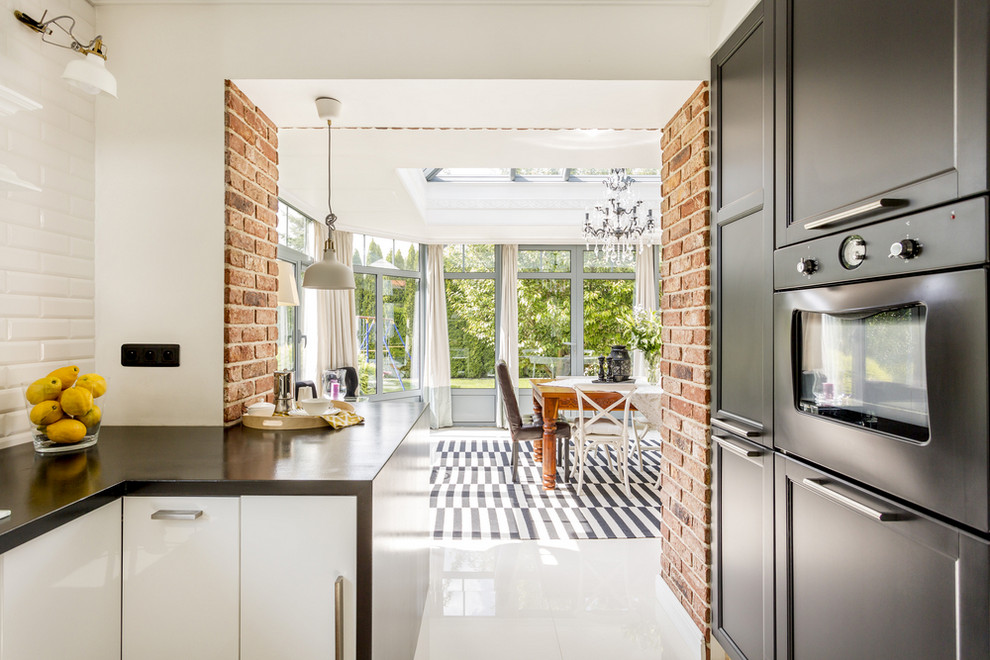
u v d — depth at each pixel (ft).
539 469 15.89
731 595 6.11
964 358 3.01
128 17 6.77
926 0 3.33
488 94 7.26
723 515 6.32
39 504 3.59
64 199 6.19
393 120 8.18
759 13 5.46
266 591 4.15
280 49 6.80
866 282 3.85
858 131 3.98
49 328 5.98
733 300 6.08
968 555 3.02
